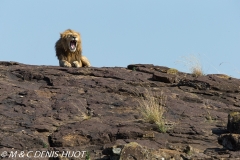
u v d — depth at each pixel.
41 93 29.56
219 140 24.73
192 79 33.56
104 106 28.50
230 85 33.28
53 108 27.83
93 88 30.95
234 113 26.47
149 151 21.89
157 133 26.08
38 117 26.72
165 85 33.09
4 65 35.56
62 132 25.02
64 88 30.34
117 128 25.59
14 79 32.50
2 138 24.28
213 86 32.94
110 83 31.69
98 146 24.41
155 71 35.66
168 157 21.83
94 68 34.69
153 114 27.16
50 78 32.06
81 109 27.88
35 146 24.33
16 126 25.66
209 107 30.44
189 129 26.44
